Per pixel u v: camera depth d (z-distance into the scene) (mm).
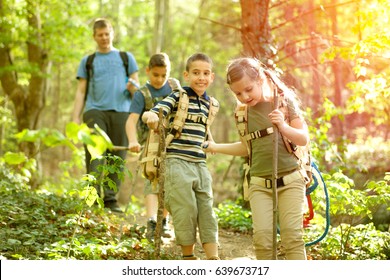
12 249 6391
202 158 6227
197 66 6164
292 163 5539
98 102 10289
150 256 6527
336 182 7238
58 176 24516
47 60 19484
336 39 10516
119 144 10320
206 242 6070
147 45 32812
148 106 8016
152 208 7906
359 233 7453
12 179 11148
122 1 33719
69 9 19094
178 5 39094
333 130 17312
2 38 17672
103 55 10516
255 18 10719
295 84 12219
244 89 5414
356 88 9297
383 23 9055
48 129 2861
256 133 5594
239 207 10688
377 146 17594
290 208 5453
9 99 19406
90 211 8414
